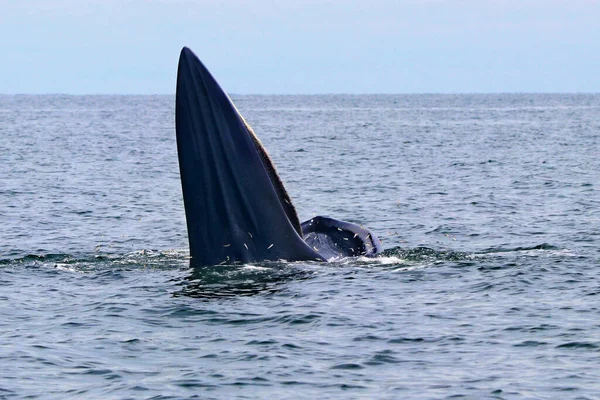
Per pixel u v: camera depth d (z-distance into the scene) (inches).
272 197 3228.3
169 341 2640.3
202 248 3213.6
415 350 2551.7
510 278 3376.0
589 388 2241.6
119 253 4069.9
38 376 2345.0
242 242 3203.7
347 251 3641.7
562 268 3550.7
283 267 3255.4
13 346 2586.1
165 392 2231.8
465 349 2556.6
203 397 2202.3
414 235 4613.7
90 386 2273.6
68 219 5201.8
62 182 7362.2
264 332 2716.5
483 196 6279.5
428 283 3304.6
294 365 2426.2
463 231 4704.7
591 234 4525.1
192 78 3115.2
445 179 7588.6
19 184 7140.8
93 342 2628.0
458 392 2224.4
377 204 5910.4
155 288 3230.8
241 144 3176.7
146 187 7052.2
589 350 2532.0
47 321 2844.5
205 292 3147.1
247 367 2413.9
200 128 3139.8
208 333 2711.6
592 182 7121.1
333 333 2706.7
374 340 2640.3
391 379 2322.8
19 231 4722.0
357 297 3095.5
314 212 5580.7
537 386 2260.1
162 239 4517.7
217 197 3171.8
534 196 6245.1
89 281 3378.4
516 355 2500.0
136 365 2432.3
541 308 2967.5
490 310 2947.8
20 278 3437.5
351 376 2347.4
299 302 3019.2
